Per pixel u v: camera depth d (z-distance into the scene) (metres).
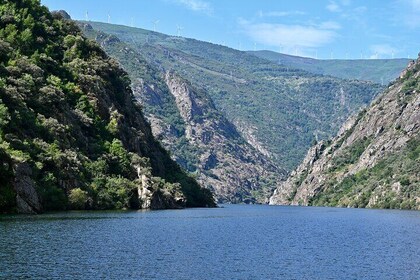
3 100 171.62
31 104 187.75
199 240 111.75
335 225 171.12
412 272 81.62
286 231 143.62
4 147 149.75
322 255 96.81
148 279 71.12
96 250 90.06
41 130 180.25
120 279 70.25
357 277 77.50
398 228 158.62
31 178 157.00
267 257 92.62
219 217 198.88
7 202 144.62
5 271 70.69
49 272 71.56
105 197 191.12
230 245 106.19
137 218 158.75
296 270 81.44
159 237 112.50
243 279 73.88
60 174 173.38
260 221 186.38
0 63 188.62
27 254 82.25
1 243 90.62
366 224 176.75
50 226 118.50
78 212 166.00
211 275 75.44
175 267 79.50
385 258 94.38
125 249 93.12
